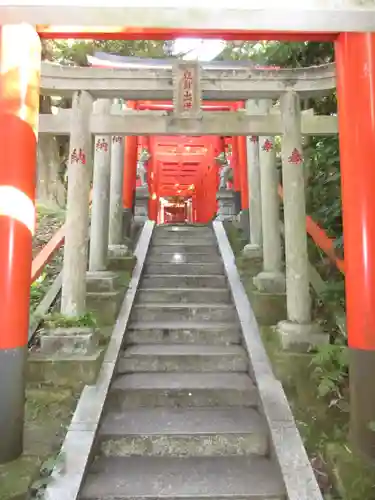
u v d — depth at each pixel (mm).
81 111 5363
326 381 4090
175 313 6234
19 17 3381
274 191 6375
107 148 6730
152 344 5625
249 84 5297
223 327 5723
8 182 3393
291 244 5117
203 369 5133
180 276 7238
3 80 3447
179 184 25000
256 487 3289
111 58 6270
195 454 3830
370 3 3285
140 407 4469
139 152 15781
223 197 13094
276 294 5879
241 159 9539
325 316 5609
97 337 5000
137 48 9992
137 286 6820
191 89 5191
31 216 3531
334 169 6828
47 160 9719
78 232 5203
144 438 3826
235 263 7633
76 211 5223
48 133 6020
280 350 4824
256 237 7973
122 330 5480
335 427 3842
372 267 3434
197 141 17125
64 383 4449
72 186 5270
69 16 3342
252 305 6094
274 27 3488
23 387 3439
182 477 3445
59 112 6012
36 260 5539
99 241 6559
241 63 6051
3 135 3418
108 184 6758
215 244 8797
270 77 5281
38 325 5191
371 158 3471
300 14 3301
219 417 4199
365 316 3441
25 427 3801
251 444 3855
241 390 4520
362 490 3082
